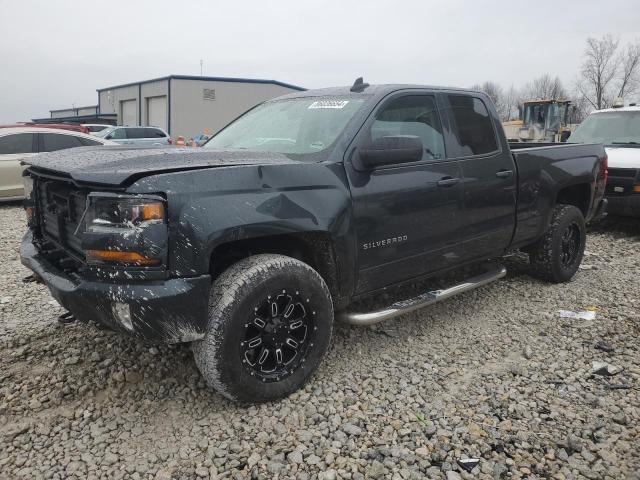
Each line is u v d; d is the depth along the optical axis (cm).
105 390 325
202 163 289
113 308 265
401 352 384
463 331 423
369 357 375
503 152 449
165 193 263
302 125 377
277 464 259
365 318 348
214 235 271
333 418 297
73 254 307
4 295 493
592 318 448
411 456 267
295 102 416
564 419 300
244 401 301
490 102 455
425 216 375
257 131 403
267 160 316
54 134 1139
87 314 283
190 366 352
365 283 350
